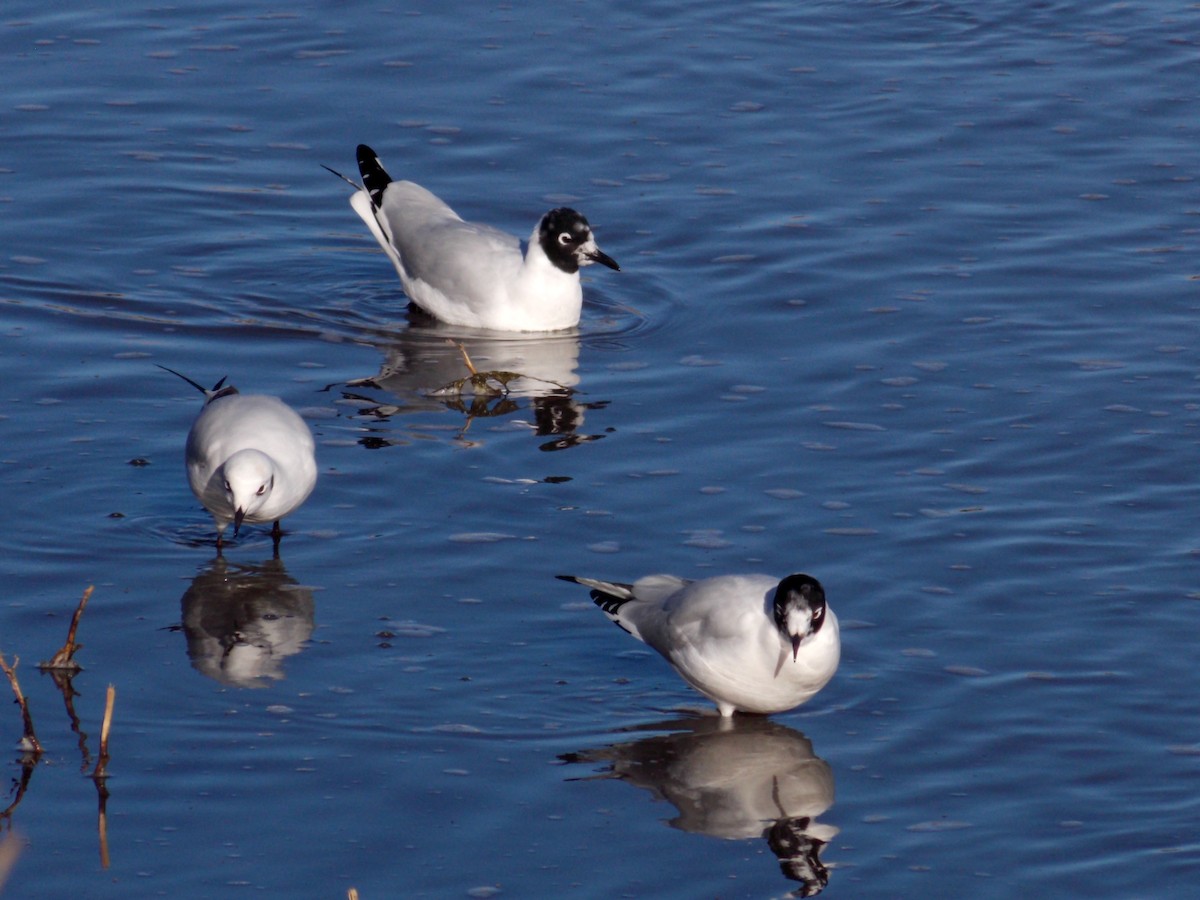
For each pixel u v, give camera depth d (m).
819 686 11.66
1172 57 24.75
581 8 26.03
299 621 12.84
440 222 19.05
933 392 16.56
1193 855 10.33
